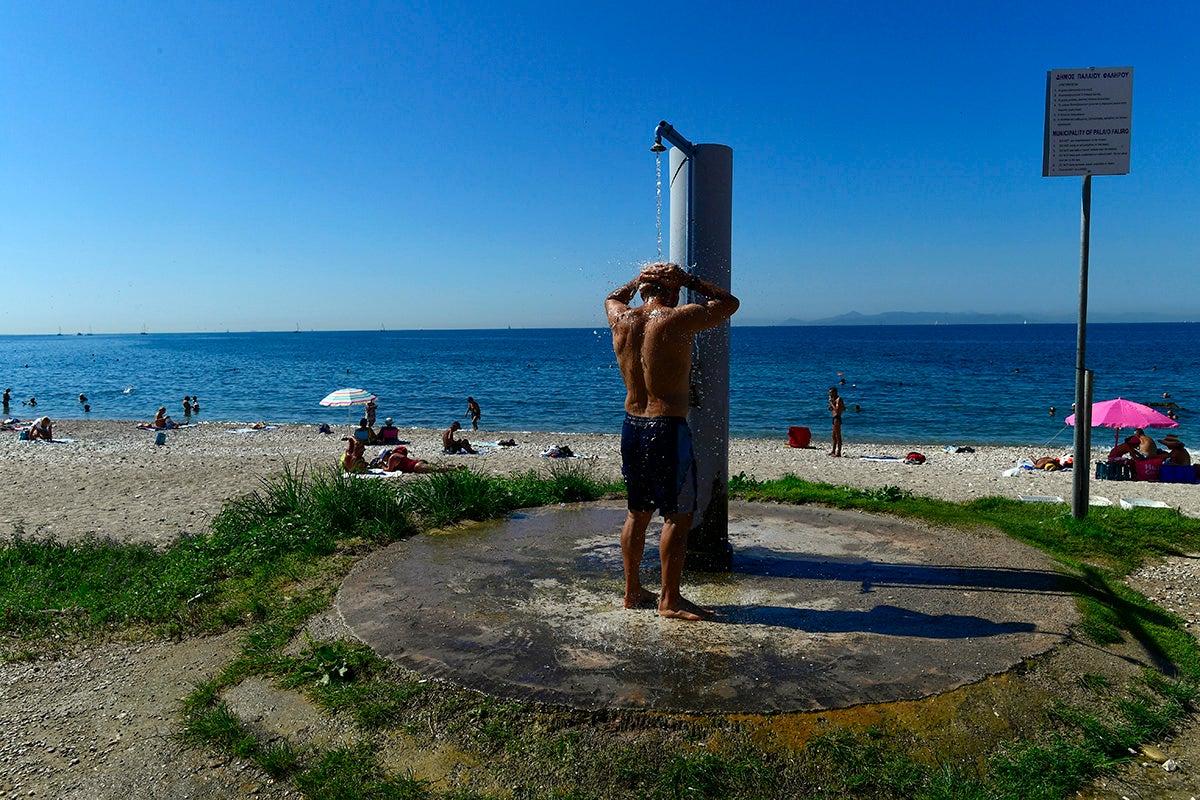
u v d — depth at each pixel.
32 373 73.94
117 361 100.00
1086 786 3.19
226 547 6.59
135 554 6.87
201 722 3.61
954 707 3.49
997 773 3.17
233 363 91.06
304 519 6.90
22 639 4.86
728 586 5.14
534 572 5.47
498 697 3.56
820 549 6.07
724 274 5.44
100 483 13.16
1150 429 27.23
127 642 4.76
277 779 3.26
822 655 3.97
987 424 29.88
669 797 3.00
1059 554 6.26
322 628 4.51
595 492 8.20
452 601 4.87
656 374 4.35
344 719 3.56
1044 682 3.79
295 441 23.80
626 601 4.74
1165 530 7.02
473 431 27.42
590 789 3.06
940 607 4.70
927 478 14.69
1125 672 4.00
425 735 3.41
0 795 3.24
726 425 5.52
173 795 3.21
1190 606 5.34
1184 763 3.37
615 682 3.67
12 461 17.16
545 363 82.75
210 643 4.65
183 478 13.77
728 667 3.83
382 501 7.12
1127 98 6.89
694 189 5.36
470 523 6.99
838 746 3.21
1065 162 7.07
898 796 3.03
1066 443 24.83
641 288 4.61
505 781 3.13
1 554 6.88
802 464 17.52
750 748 3.21
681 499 4.46
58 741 3.64
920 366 67.06
